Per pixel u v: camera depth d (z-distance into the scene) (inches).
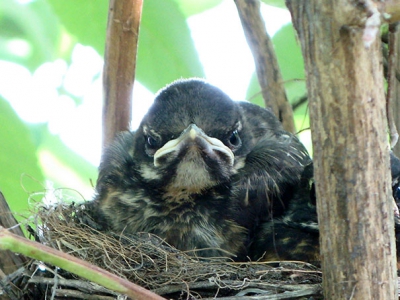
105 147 53.2
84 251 51.7
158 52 54.4
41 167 54.6
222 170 52.4
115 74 53.2
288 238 52.3
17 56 55.4
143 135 52.7
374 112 49.5
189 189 52.4
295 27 49.6
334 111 49.5
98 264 51.7
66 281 51.3
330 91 49.5
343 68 49.4
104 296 51.3
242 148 52.7
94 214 52.8
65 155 55.7
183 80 52.8
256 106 53.7
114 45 53.2
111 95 53.3
